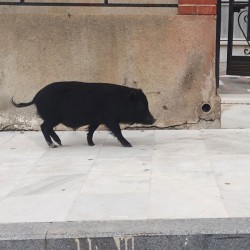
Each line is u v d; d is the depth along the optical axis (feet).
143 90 11.30
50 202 6.82
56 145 10.14
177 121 11.39
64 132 11.47
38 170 8.38
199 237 5.71
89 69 11.27
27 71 11.32
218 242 5.72
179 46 11.08
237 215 6.15
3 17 11.10
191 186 7.32
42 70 11.30
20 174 8.19
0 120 11.57
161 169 8.23
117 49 11.16
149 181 7.61
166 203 6.64
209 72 11.16
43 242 5.75
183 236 5.70
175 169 8.21
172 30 11.02
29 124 11.55
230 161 8.59
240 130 11.10
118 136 9.82
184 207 6.48
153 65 11.19
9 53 11.25
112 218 6.17
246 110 11.18
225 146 9.68
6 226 6.00
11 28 11.14
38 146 10.16
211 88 11.21
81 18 11.05
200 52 11.09
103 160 8.90
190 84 11.23
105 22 11.05
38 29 11.12
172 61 11.15
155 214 6.26
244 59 13.32
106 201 6.79
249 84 13.67
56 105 9.62
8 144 10.37
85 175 8.00
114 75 11.28
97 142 10.44
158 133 11.12
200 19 10.95
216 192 7.02
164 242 5.72
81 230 5.81
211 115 11.30
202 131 11.16
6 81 11.38
